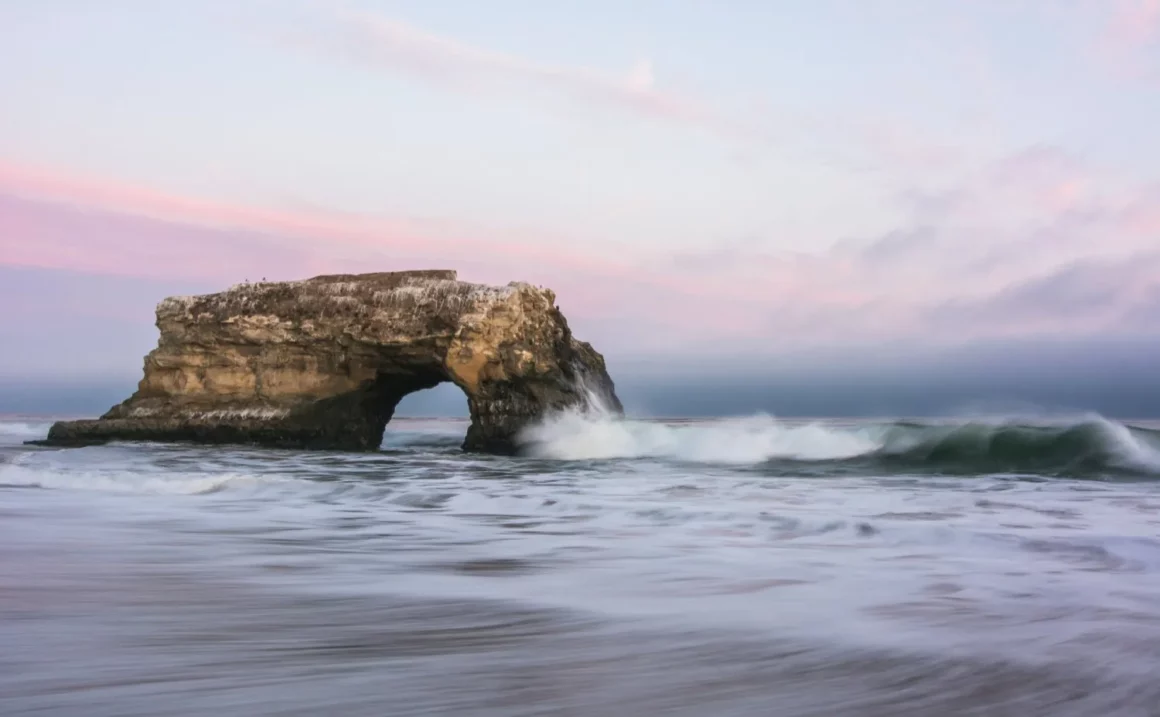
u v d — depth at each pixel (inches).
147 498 612.4
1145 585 314.3
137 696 191.8
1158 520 504.7
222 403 1320.1
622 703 190.7
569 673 211.6
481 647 233.6
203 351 1352.1
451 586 315.6
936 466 943.7
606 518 513.7
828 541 418.6
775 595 299.6
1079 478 806.5
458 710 185.5
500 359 1198.3
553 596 298.2
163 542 420.2
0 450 1237.1
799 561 365.1
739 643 238.1
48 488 683.4
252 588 310.7
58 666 212.5
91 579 325.4
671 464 1025.5
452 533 454.0
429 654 226.7
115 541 422.0
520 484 761.6
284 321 1290.6
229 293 1355.8
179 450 1173.1
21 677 203.9
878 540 419.8
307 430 1256.8
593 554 386.3
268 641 237.9
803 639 242.1
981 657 224.4
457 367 1192.8
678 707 188.5
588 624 258.5
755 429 1146.7
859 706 189.3
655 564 360.5
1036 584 316.2
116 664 215.0
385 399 1368.1
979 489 706.2
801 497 644.1
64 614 268.1
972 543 404.8
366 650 229.8
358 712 183.3
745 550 394.3
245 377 1322.6
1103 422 936.3
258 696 192.4
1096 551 378.3
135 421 1348.4
